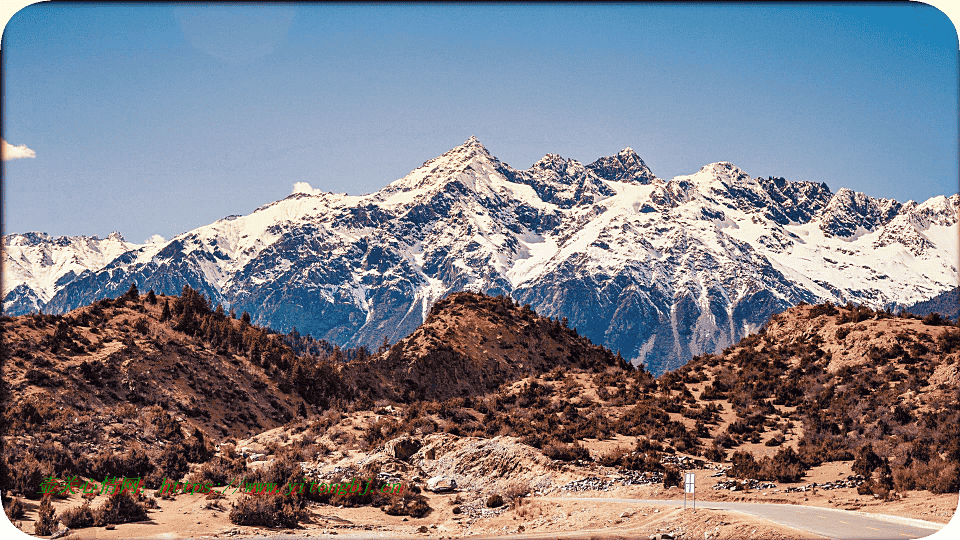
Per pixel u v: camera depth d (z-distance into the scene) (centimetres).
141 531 6975
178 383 14012
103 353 13788
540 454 9981
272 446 11819
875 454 9531
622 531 6812
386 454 10319
